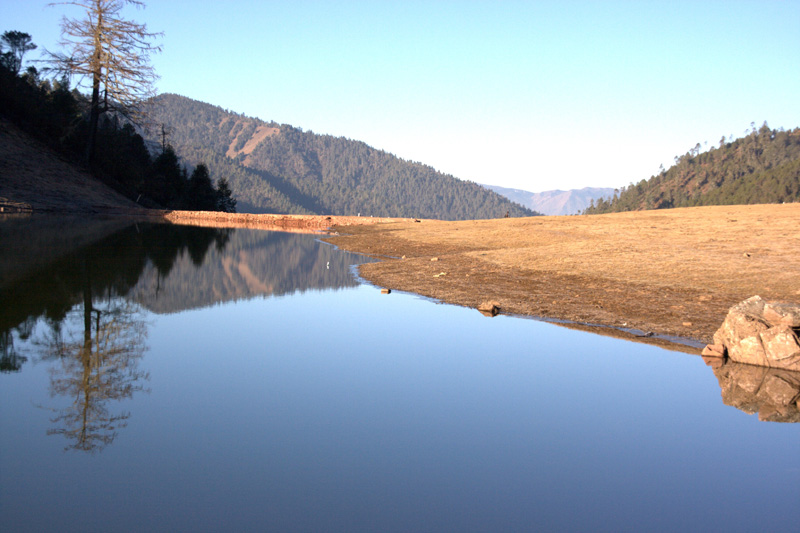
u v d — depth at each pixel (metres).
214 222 69.56
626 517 5.53
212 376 9.72
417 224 61.66
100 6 67.50
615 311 16.38
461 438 7.39
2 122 67.44
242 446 6.87
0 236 30.84
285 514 5.29
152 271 22.41
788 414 8.57
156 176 87.56
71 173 68.25
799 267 21.61
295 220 71.69
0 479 5.86
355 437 7.30
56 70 67.38
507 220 59.09
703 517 5.51
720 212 54.06
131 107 71.88
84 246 29.34
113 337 11.98
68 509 5.24
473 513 5.48
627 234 39.50
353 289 20.86
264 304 17.17
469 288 20.62
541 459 6.81
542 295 19.05
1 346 10.84
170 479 5.97
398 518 5.27
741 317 11.84
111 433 7.15
